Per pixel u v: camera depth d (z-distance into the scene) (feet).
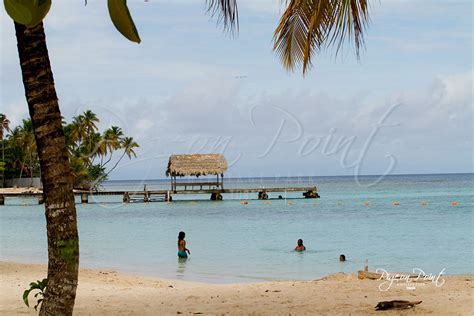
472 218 128.57
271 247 85.35
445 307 32.14
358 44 23.75
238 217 147.95
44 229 118.93
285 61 32.12
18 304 34.86
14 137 297.74
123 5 8.80
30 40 17.69
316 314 31.32
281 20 26.30
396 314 30.60
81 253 80.64
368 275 46.52
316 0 22.95
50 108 18.02
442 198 214.69
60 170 18.26
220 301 36.70
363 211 158.40
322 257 73.67
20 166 302.66
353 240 92.53
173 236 104.27
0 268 54.54
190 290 42.16
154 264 69.15
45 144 18.08
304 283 44.42
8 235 107.14
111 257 76.13
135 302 36.68
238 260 72.08
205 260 72.49
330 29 22.33
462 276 47.96
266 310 33.04
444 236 94.79
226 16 18.97
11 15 8.37
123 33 8.93
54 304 18.39
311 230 110.93
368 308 32.65
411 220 127.03
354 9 23.21
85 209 189.57
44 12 8.48
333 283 43.65
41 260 71.87
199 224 129.59
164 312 32.91
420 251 77.20
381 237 95.76
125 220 144.66
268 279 57.11
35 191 267.59
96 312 32.96
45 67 17.90
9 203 221.46
